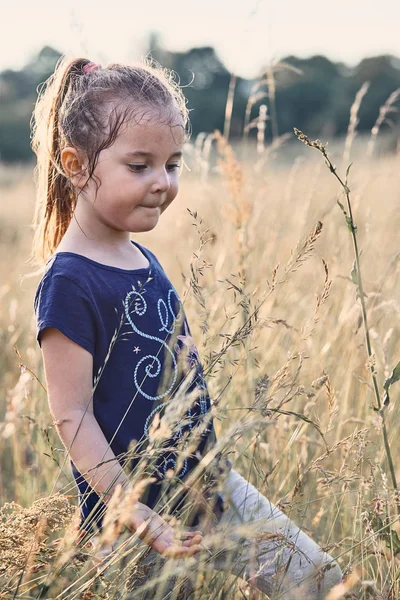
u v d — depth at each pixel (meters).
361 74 29.47
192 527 1.87
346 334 2.93
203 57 39.28
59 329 1.75
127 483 1.69
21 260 5.43
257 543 1.71
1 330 3.81
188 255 3.84
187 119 2.12
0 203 8.91
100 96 1.85
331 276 3.21
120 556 1.63
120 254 1.95
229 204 3.03
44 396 2.92
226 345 1.81
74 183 1.92
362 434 1.93
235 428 1.49
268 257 3.22
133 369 1.84
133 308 1.87
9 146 32.47
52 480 2.59
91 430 1.75
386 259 3.40
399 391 2.59
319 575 1.72
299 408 2.66
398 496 1.83
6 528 1.63
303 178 3.93
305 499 2.36
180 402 1.49
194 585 1.83
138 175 1.83
